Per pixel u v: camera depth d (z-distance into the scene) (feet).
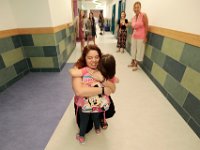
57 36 10.63
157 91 8.27
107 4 41.78
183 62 6.26
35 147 4.83
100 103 4.22
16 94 7.93
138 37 10.19
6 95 7.86
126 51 17.20
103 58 3.82
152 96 7.76
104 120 5.34
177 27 6.73
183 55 6.24
